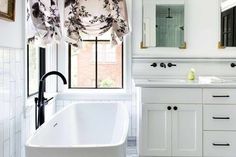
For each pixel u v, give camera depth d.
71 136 2.77
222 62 3.25
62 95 3.35
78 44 2.92
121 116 2.68
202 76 3.24
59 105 3.36
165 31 3.25
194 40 3.25
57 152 1.50
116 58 3.40
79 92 3.36
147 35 3.26
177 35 3.25
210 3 3.22
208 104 2.69
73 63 3.43
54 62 3.32
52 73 2.25
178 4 3.23
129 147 3.26
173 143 2.72
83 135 2.94
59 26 2.56
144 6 3.25
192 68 3.24
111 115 2.98
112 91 3.37
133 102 3.32
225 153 2.70
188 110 2.70
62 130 2.52
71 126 2.80
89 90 3.41
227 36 3.23
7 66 2.00
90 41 3.41
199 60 3.24
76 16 2.92
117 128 2.79
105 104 3.00
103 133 2.96
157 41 3.26
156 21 3.26
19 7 2.22
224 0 3.22
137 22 3.27
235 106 2.68
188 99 2.69
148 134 2.72
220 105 2.68
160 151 2.72
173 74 3.26
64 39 2.87
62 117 2.54
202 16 3.23
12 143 2.09
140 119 2.72
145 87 2.70
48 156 1.50
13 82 2.11
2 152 1.91
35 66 2.98
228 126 2.69
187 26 3.24
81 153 1.49
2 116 1.91
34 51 2.95
